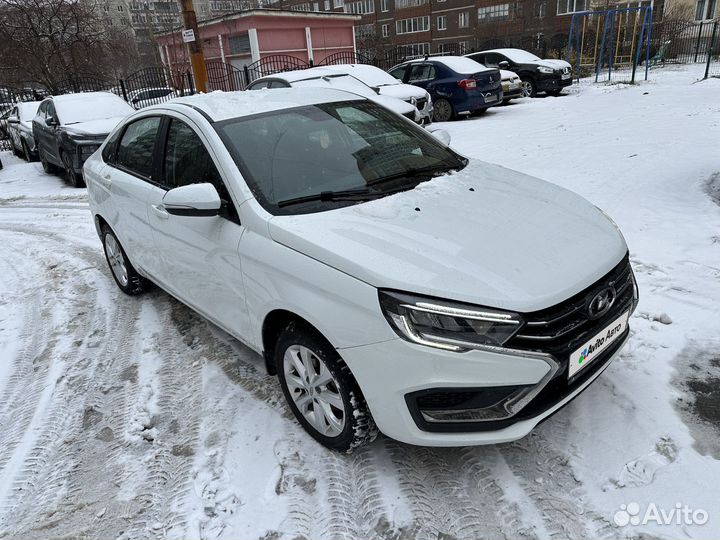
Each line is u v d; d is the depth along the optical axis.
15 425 3.26
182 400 3.31
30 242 6.98
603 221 2.88
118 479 2.74
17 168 13.70
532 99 15.80
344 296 2.32
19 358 4.04
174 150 3.54
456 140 10.27
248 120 3.29
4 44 20.23
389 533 2.28
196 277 3.38
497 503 2.37
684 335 3.43
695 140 8.19
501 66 16.05
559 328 2.24
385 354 2.22
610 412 2.82
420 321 2.16
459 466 2.59
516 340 2.15
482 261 2.33
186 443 2.94
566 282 2.29
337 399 2.57
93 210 4.97
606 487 2.39
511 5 44.34
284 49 27.25
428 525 2.30
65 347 4.09
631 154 7.73
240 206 2.87
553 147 8.77
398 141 3.51
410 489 2.48
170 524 2.43
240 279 2.90
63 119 10.52
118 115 10.84
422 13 51.97
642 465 2.47
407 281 2.21
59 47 20.89
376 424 2.40
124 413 3.25
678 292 3.95
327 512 2.41
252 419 3.06
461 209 2.76
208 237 3.10
